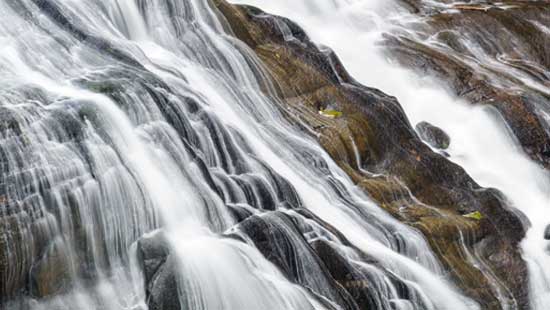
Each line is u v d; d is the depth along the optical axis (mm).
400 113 16625
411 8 22281
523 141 17891
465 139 17938
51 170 10812
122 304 10711
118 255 11078
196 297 10547
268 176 13203
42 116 11336
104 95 12250
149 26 15859
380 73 19156
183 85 14062
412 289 12711
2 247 10109
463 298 13453
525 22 22438
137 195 11406
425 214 14734
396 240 13656
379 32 20703
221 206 12086
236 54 16234
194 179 12148
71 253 10680
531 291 14250
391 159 15852
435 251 13906
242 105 15219
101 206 11055
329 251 12211
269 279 11172
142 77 13109
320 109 16359
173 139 12422
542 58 21953
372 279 12320
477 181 16938
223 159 13250
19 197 10445
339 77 17469
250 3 19578
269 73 16422
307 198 13695
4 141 10750
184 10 16375
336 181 14391
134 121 12258
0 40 13109
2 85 11945
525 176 17469
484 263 14398
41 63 12961
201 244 11203
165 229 11453
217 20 16828
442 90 18984
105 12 15031
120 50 13891
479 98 18641
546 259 14852
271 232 11828
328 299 11734
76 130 11383
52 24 13859
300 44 17625
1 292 10117
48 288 10438
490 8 22828
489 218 15188
